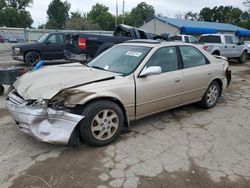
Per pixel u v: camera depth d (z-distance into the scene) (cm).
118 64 482
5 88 763
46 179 328
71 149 400
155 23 4038
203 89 580
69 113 371
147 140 438
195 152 403
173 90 506
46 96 374
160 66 491
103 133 406
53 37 1413
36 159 372
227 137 461
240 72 1232
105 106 399
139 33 1303
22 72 670
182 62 533
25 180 325
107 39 1067
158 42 523
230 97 732
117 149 404
